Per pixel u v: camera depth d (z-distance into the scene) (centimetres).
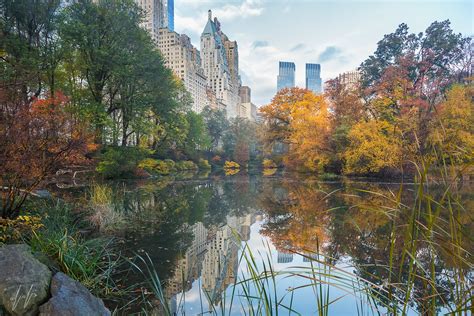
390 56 2394
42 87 1370
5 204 424
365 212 746
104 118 1475
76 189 1027
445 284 222
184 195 1148
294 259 420
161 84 1936
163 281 338
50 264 288
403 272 342
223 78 11306
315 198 1030
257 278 181
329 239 516
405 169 1528
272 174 2633
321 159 2039
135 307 280
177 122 2489
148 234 548
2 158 397
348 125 1927
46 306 212
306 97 2475
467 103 1410
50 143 461
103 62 1538
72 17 1511
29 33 1333
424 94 1792
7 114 418
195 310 278
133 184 1469
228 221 692
